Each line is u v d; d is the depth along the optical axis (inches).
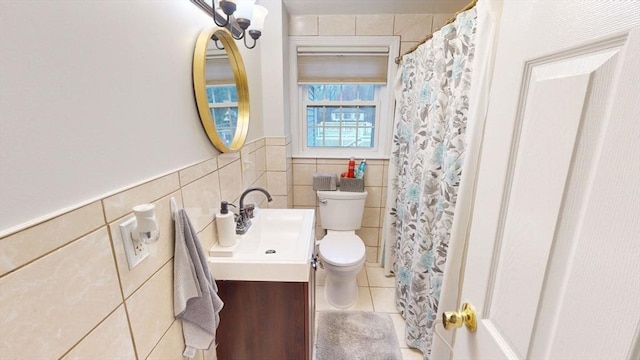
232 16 49.2
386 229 94.9
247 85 58.7
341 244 82.2
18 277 16.9
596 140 15.1
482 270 25.4
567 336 16.8
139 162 28.1
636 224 13.1
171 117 33.6
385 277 96.3
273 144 83.0
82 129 21.5
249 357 48.5
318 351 65.8
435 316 56.2
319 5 78.4
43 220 18.4
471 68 44.9
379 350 66.4
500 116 23.1
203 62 38.2
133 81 27.0
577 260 16.1
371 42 87.4
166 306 32.6
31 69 17.7
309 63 90.9
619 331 14.0
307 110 98.4
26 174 17.6
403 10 82.4
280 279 44.4
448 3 76.9
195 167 39.4
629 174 13.4
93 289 22.3
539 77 19.0
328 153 100.7
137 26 27.3
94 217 22.3
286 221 61.7
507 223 22.3
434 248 55.7
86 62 21.7
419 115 65.1
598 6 14.9
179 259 33.6
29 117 17.7
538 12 19.1
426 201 58.7
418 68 67.9
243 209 55.0
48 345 18.9
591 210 15.3
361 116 98.4
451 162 49.4
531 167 19.7
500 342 22.8
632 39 13.1
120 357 25.5
